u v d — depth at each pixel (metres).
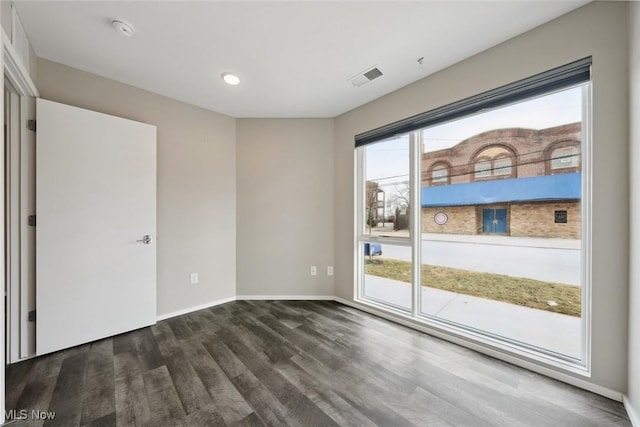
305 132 3.27
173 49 1.96
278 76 2.34
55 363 1.86
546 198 1.85
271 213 3.27
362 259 3.10
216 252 3.09
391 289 2.81
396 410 1.43
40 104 1.92
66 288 2.04
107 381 1.67
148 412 1.41
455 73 2.15
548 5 1.55
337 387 1.62
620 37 1.45
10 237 1.89
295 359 1.93
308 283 3.27
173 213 2.76
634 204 1.36
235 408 1.44
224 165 3.16
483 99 1.99
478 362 1.90
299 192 3.26
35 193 1.95
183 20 1.67
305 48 1.96
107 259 2.24
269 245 3.27
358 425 1.33
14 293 1.89
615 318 1.48
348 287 3.10
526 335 1.95
